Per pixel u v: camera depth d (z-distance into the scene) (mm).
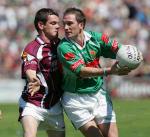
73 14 23891
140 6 86438
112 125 24797
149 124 39250
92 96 24719
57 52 24469
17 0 85375
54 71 24797
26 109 24641
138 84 65000
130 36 81062
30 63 24281
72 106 24672
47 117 24984
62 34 59312
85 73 23562
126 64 23500
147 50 78938
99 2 85375
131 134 36719
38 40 24828
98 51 24422
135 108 45562
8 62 74875
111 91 64125
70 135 36375
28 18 83000
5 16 82812
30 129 24219
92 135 24469
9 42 79188
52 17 24734
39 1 85250
